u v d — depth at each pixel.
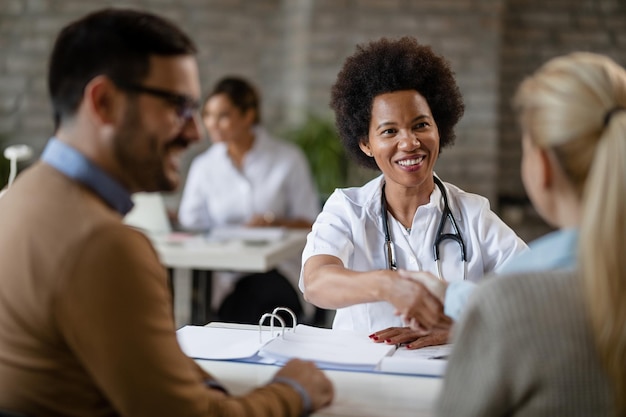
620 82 1.02
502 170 5.32
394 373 1.44
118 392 1.08
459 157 5.11
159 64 1.14
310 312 3.66
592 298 0.97
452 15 5.02
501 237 1.73
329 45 5.05
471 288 1.31
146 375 1.07
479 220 1.74
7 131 5.21
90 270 1.06
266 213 3.79
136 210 3.37
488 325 1.00
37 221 1.10
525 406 1.00
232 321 3.38
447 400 1.02
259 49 5.28
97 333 1.06
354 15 5.03
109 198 1.15
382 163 1.70
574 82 1.02
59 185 1.12
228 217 3.81
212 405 1.15
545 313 0.98
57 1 5.16
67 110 1.14
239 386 1.38
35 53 5.19
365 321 1.73
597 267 0.96
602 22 5.29
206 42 5.25
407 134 1.66
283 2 5.24
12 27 5.19
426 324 1.39
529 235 5.08
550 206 1.08
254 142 3.82
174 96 1.15
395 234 1.75
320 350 1.51
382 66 1.70
